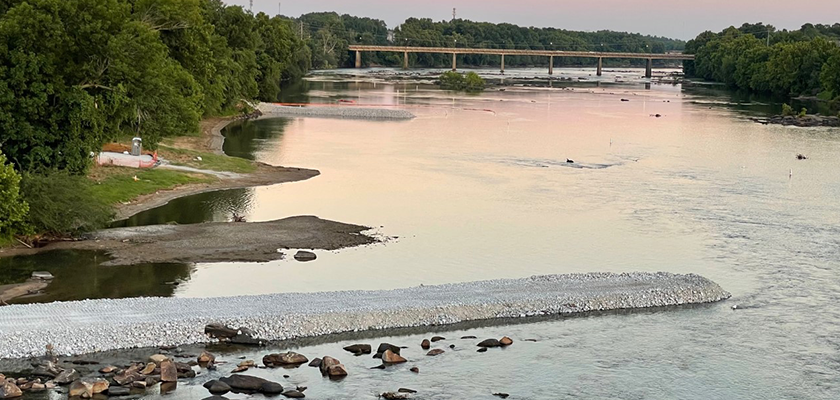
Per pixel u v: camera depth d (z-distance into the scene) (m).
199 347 43.62
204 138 117.69
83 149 70.81
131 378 38.88
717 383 40.84
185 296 50.56
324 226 68.50
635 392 39.72
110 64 73.56
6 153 67.25
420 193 84.81
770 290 54.91
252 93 158.88
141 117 87.44
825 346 45.56
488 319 48.97
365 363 42.25
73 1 70.81
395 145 119.88
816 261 61.84
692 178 96.50
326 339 45.44
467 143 123.81
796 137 138.88
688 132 144.00
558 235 68.69
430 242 65.25
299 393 38.38
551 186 90.06
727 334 47.06
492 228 70.56
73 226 61.62
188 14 103.94
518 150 117.06
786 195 86.94
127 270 55.19
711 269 59.53
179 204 75.25
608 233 69.62
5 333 42.53
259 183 86.88
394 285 54.16
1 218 57.97
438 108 182.38
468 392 39.25
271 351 43.59
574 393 39.50
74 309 46.28
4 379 37.72
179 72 102.38
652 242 66.94
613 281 54.47
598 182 92.94
